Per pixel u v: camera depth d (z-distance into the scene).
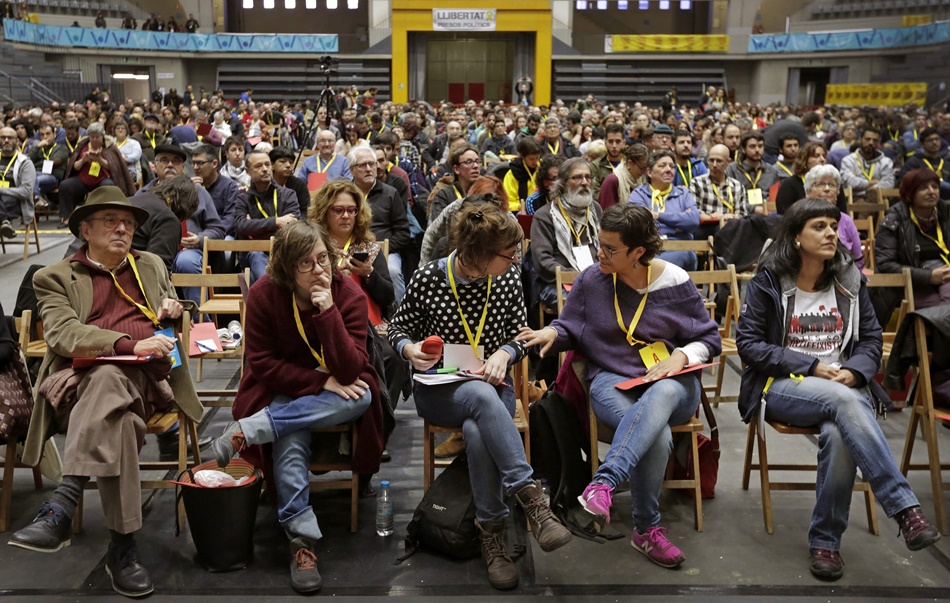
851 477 2.79
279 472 2.79
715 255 5.32
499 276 3.07
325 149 6.94
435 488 2.94
